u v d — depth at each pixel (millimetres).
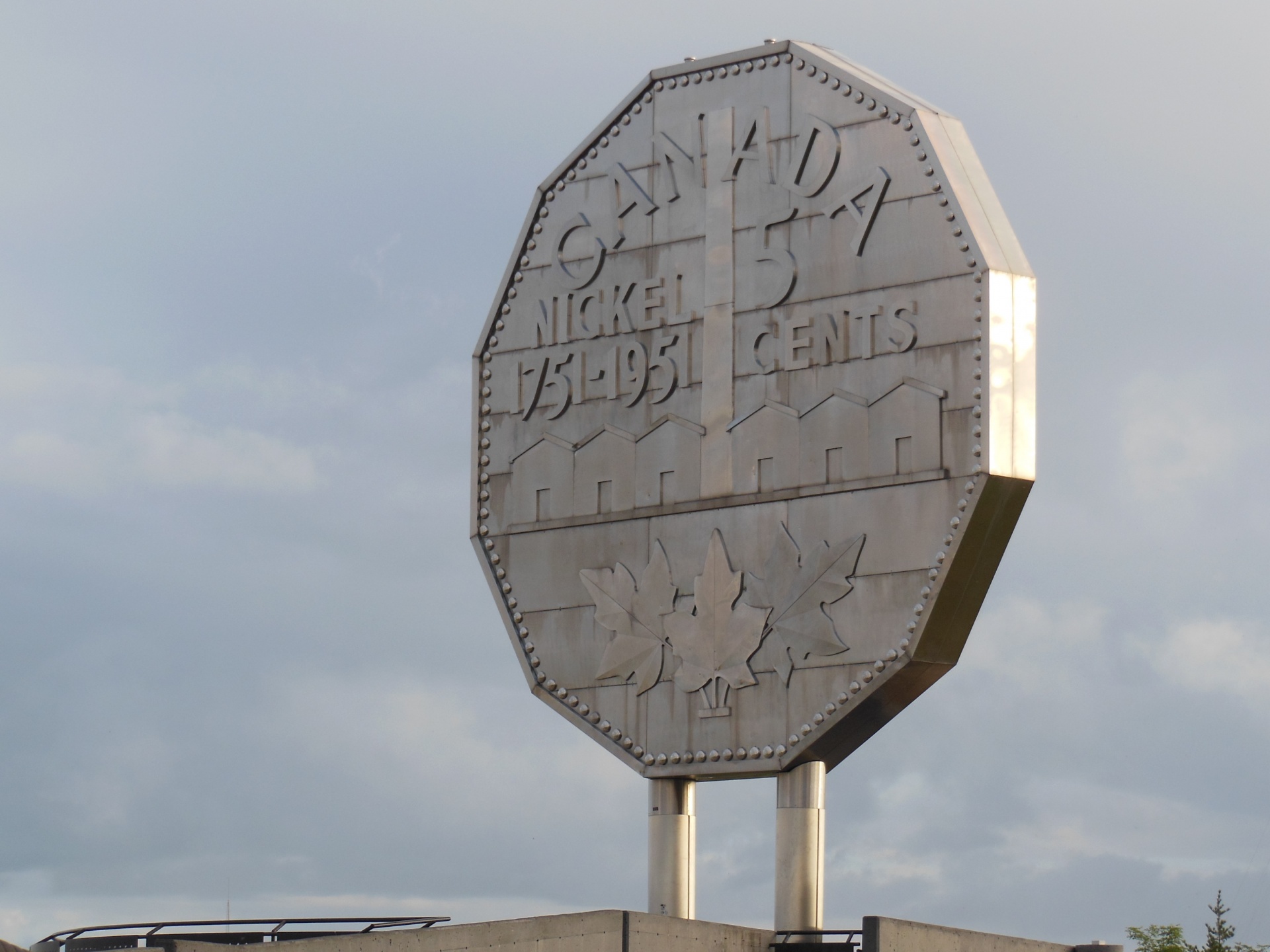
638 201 35781
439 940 28062
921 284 32688
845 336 33281
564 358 36062
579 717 34688
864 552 32500
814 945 32500
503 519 36156
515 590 35781
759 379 34031
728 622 33562
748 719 33125
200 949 27094
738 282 34531
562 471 35719
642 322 35375
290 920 30750
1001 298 32031
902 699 32500
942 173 32688
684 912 33875
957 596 31922
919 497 32125
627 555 34781
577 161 36594
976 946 34750
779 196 34406
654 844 34031
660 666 34094
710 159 35125
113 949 27812
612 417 35375
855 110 33844
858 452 32844
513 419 36375
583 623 35000
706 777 33938
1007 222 32812
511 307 36812
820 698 32531
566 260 36375
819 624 32719
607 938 30297
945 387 32156
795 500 33312
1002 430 31703
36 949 31078
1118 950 38500
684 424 34625
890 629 32062
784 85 34688
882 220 33219
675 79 35750
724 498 33969
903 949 32531
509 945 28953
